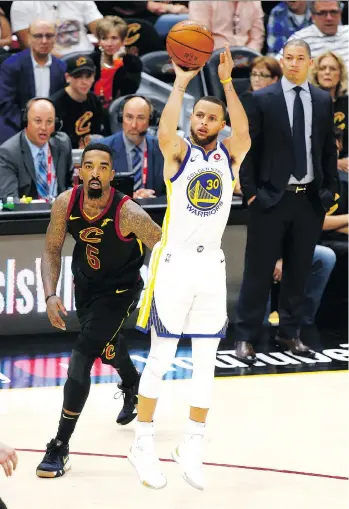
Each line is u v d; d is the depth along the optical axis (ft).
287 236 61.82
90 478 43.09
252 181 60.23
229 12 79.61
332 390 56.03
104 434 48.57
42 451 45.91
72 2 77.51
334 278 73.10
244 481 42.96
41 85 72.74
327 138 61.05
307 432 49.14
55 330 65.67
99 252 43.55
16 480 42.52
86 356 43.16
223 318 40.86
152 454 40.78
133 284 44.57
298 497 41.32
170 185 39.75
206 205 39.68
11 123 72.79
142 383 40.93
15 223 62.59
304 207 60.90
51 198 66.44
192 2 79.51
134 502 40.60
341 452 46.57
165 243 40.78
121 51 78.54
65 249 64.54
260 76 70.18
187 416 51.26
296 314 63.10
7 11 78.84
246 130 40.04
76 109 72.08
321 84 74.33
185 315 40.50
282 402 53.78
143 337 65.92
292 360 61.77
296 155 60.03
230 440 47.83
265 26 81.61
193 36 38.37
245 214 66.74
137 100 67.46
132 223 42.88
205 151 39.75
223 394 54.85
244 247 67.97
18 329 64.75
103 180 42.14
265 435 48.62
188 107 76.95
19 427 49.08
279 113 59.93
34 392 54.70
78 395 42.73
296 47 59.41
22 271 63.93
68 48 77.87
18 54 72.49
